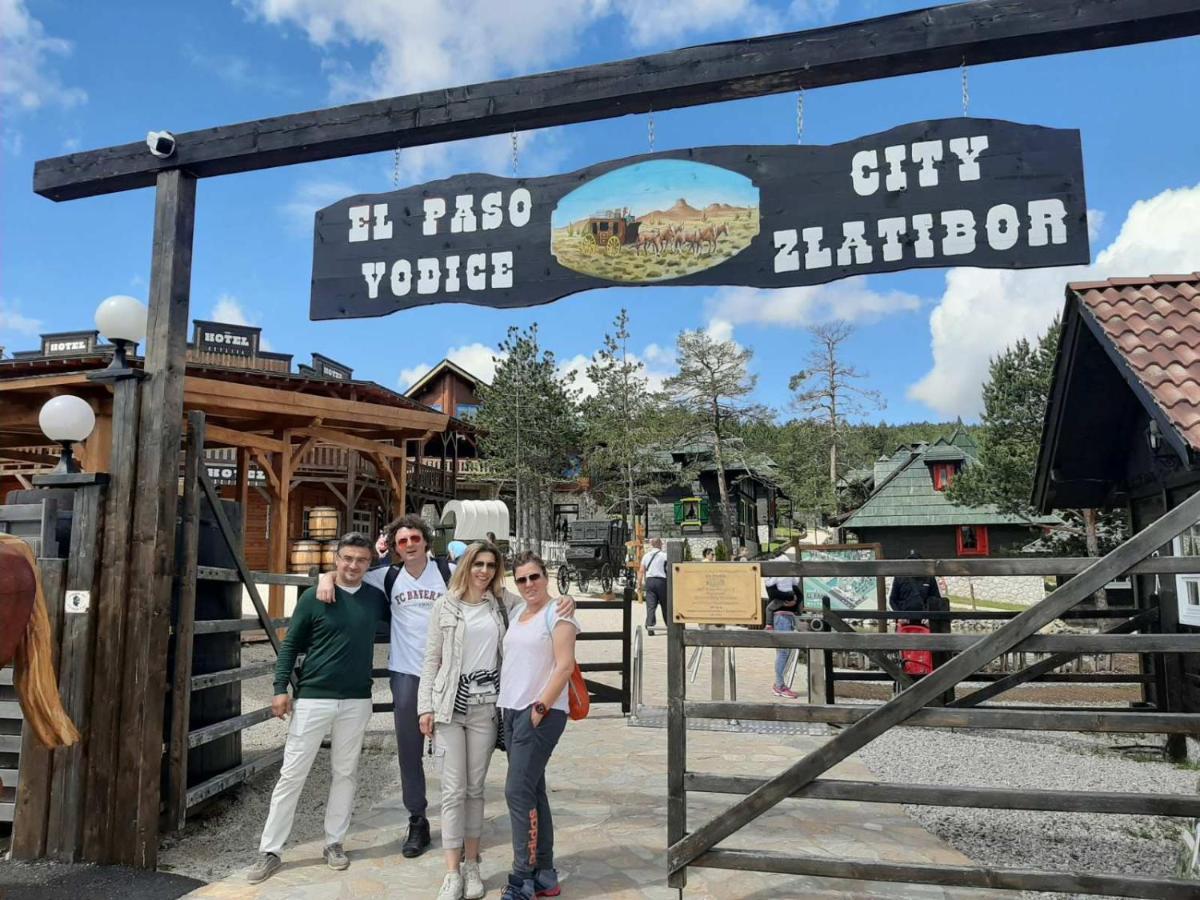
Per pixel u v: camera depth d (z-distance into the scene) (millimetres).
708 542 41312
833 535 43188
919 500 30484
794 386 43969
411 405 22359
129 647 4609
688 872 4270
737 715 3711
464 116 4602
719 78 4215
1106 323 6262
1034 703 8570
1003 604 27656
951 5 3930
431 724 3980
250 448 12461
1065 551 20578
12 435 12250
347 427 14531
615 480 41281
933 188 4211
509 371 38312
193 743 5188
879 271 4238
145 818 4469
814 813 5297
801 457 53219
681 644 3801
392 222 5047
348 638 4516
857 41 4043
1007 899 4043
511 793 3809
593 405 41062
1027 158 4117
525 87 4531
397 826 5094
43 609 4121
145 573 4633
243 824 5320
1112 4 3732
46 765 4609
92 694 4625
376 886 4145
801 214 4391
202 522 5586
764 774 6207
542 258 4766
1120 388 7426
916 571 3662
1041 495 8742
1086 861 4570
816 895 3986
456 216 4938
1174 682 6898
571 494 43438
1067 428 7906
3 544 3996
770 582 9711
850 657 11039
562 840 4754
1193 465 5199
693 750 7000
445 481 33438
